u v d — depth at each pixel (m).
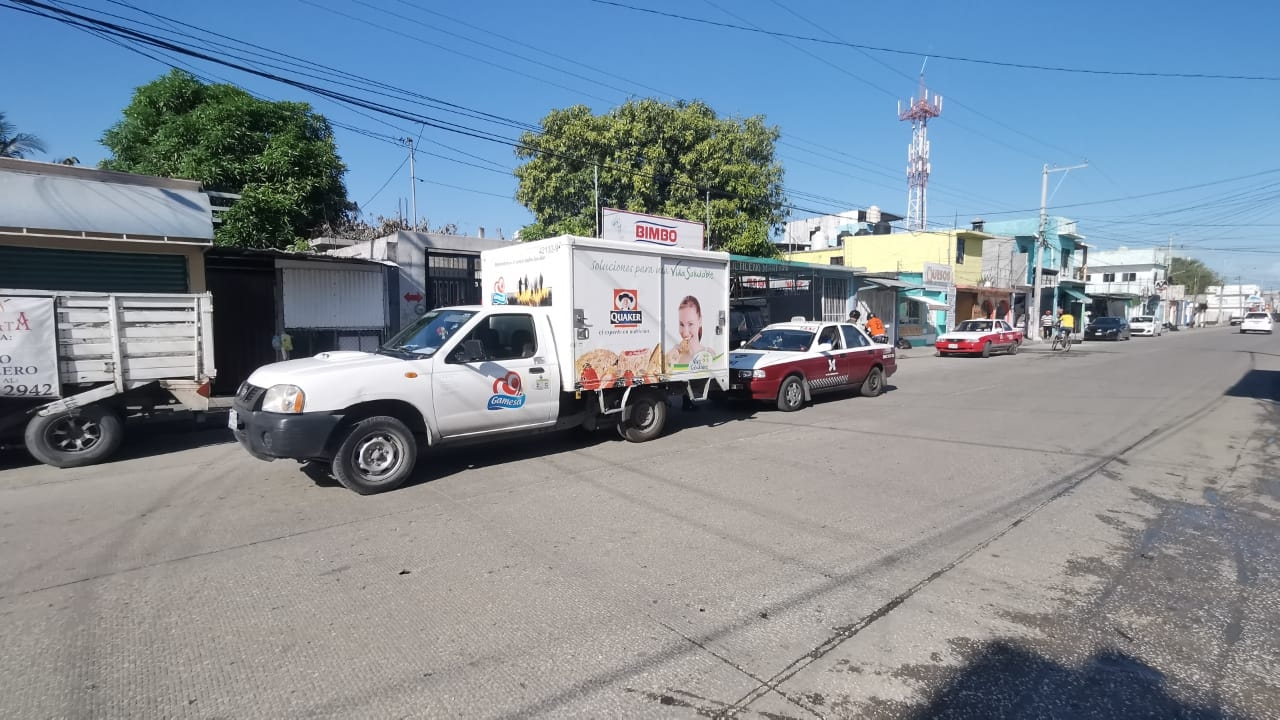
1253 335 44.94
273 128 16.61
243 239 15.09
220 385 13.54
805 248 43.78
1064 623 3.74
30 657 3.36
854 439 8.84
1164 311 65.31
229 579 4.30
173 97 16.44
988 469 7.20
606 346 8.09
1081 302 46.97
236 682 3.13
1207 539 5.09
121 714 2.89
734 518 5.52
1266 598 4.06
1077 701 3.02
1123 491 6.38
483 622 3.72
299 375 6.13
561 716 2.88
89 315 7.45
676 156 21.34
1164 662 3.34
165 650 3.43
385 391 6.38
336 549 4.83
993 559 4.66
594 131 20.92
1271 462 7.56
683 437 9.00
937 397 13.04
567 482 6.66
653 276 8.62
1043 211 36.06
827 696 3.04
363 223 25.45
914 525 5.36
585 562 4.58
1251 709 2.96
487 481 6.70
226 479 6.82
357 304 14.23
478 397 7.04
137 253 10.80
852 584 4.23
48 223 9.67
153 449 8.40
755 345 12.64
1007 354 25.78
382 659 3.34
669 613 3.84
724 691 3.08
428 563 4.56
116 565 4.54
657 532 5.19
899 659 3.36
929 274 30.33
